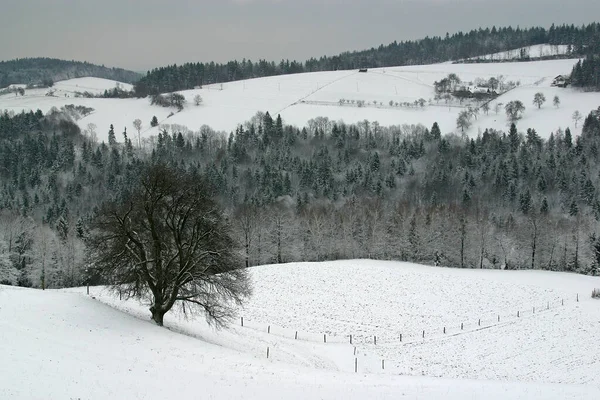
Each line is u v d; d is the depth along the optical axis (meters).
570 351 47.00
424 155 179.25
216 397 24.14
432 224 102.94
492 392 29.11
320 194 151.62
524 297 64.69
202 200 38.41
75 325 32.88
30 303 36.44
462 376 41.75
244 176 164.62
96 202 151.75
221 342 41.00
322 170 159.75
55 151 186.75
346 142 195.38
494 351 47.50
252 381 27.78
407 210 114.56
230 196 147.25
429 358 45.81
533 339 50.31
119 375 25.12
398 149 181.50
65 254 86.56
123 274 37.66
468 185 151.88
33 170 171.88
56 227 107.75
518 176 154.38
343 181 162.12
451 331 53.03
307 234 105.88
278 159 179.38
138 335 33.50
